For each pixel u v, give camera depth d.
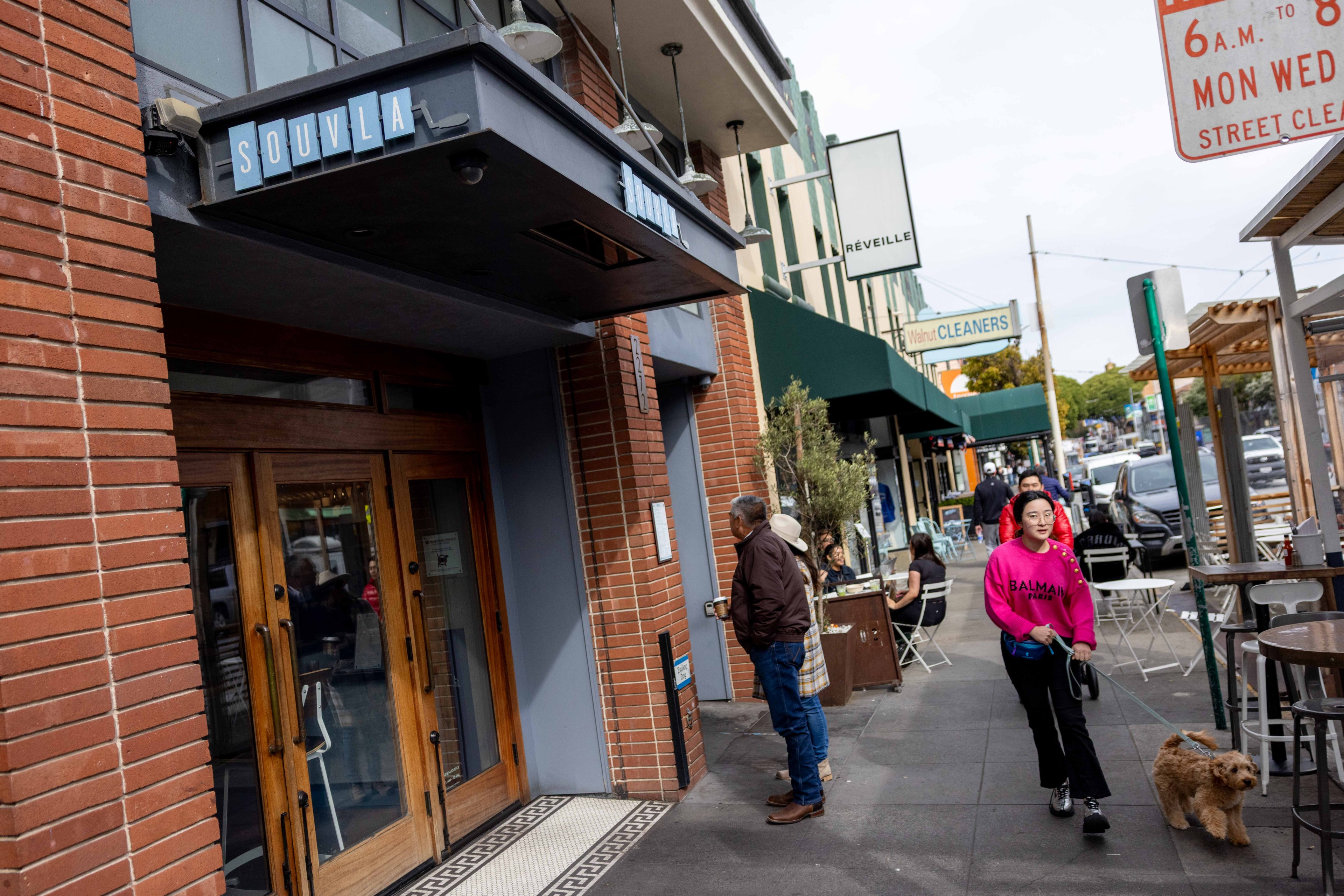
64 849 2.37
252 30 3.81
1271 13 3.76
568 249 4.37
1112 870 4.34
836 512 9.25
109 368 2.67
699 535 9.23
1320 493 6.97
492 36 2.98
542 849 5.53
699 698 9.20
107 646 2.54
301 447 4.72
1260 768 5.24
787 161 15.31
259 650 4.29
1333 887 3.82
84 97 2.73
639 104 8.27
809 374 10.25
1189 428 11.51
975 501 16.81
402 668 5.32
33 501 2.41
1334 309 6.96
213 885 2.74
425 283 4.41
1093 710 7.07
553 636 6.55
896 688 8.53
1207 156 3.81
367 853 4.81
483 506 6.43
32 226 2.53
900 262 10.20
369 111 3.06
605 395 6.45
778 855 5.02
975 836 4.94
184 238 3.32
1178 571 14.28
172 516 2.79
